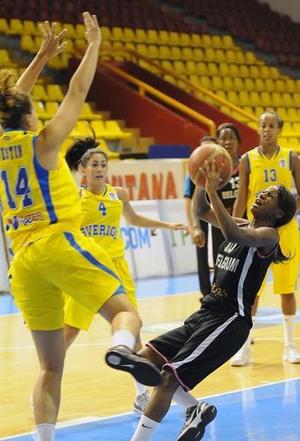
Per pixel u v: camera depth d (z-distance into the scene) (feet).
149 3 108.47
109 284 19.40
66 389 31.76
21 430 25.94
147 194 70.03
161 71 94.58
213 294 23.22
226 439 24.62
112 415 27.76
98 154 28.89
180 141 82.12
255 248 22.99
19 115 20.17
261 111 100.17
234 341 22.43
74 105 19.88
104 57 92.22
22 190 19.77
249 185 36.65
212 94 87.76
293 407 28.17
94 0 100.07
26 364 36.55
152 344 22.98
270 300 55.36
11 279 20.63
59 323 20.85
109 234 28.78
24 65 85.46
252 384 31.86
